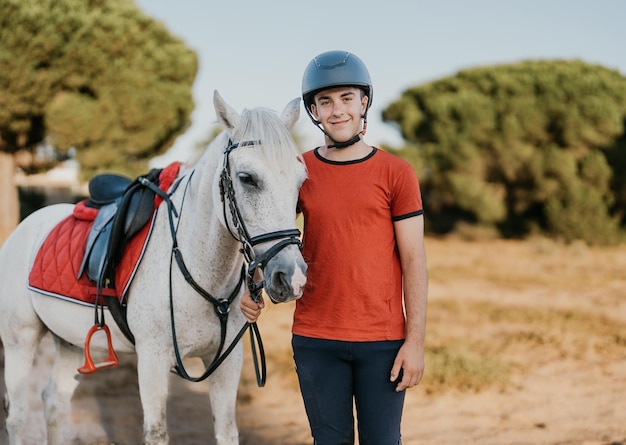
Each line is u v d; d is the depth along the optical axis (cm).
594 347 596
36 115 1268
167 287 221
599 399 453
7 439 336
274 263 177
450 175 1945
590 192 1772
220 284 218
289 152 184
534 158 1812
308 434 379
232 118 198
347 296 182
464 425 400
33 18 1108
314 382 188
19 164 1430
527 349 590
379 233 183
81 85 1284
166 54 1432
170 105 1430
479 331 665
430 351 554
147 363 223
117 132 1369
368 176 183
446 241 1878
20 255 288
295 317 195
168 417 399
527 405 439
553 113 1800
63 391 287
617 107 1809
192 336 222
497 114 1869
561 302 853
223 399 226
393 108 2127
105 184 279
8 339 286
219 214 201
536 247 1606
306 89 192
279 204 181
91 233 252
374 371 183
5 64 1110
